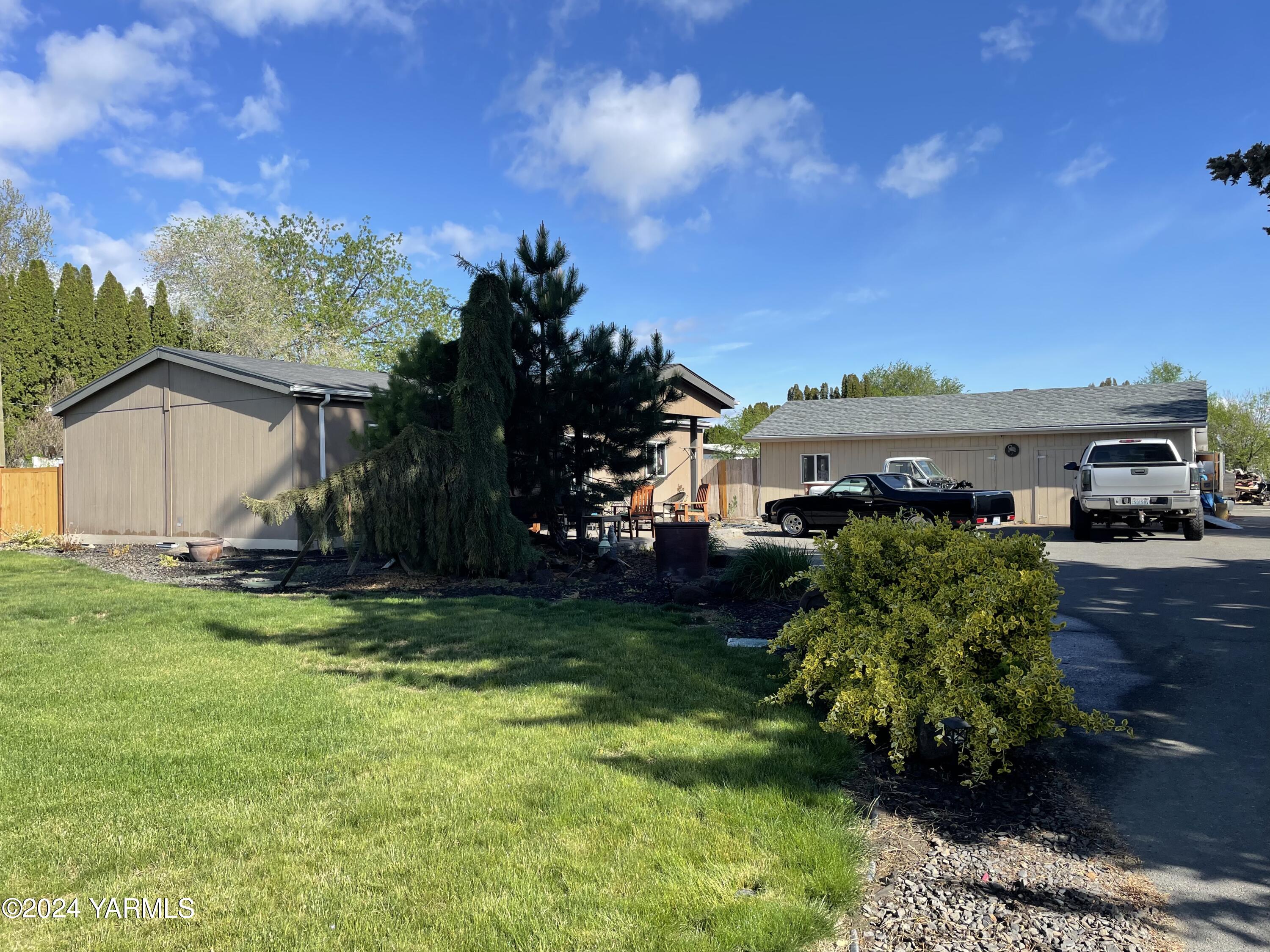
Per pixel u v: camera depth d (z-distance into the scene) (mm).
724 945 2537
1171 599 8852
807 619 4867
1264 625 7398
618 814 3459
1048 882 3066
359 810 3498
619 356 11859
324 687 5398
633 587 9953
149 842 3201
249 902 2783
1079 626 7484
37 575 11188
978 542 4668
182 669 5855
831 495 17312
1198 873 3117
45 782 3791
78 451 18062
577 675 5707
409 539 10422
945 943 2672
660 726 4648
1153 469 15148
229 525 15055
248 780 3832
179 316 37062
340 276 39469
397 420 11117
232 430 14969
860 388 55500
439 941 2564
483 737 4438
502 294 10633
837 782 3928
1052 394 23141
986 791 3930
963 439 21500
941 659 4027
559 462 12281
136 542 16781
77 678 5586
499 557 10359
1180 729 4703
